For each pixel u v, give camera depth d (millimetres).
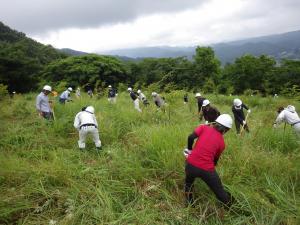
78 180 5422
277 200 4828
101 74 40938
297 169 5652
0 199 4836
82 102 12820
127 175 5621
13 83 36969
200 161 4668
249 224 4348
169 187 5383
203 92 25016
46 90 9539
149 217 4414
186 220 4465
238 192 4891
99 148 7496
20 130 8516
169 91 12195
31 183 5348
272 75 49812
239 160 5863
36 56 57688
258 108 18219
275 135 7352
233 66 52219
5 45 43438
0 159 6039
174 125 8359
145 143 6781
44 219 4539
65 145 7824
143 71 45312
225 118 4742
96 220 4359
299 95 16578
